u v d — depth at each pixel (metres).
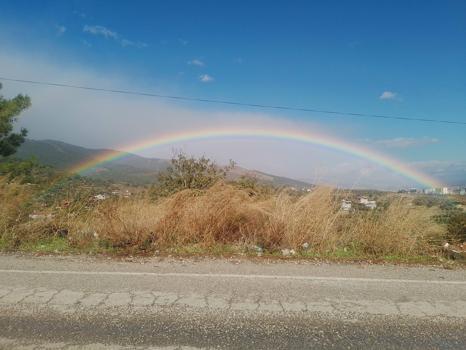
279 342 3.23
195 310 3.85
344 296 4.42
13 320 3.52
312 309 3.98
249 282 4.83
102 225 7.17
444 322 3.74
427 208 7.99
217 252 6.47
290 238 6.98
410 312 3.98
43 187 8.80
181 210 7.42
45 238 7.10
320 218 7.41
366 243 6.97
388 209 7.54
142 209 7.56
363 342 3.28
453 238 7.38
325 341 3.28
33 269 5.21
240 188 8.45
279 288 4.63
